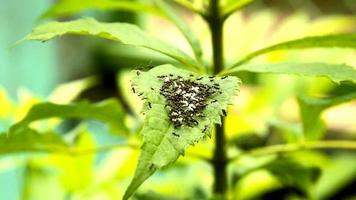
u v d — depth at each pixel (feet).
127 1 1.86
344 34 1.51
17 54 4.69
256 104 2.71
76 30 1.41
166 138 1.18
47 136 1.73
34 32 1.44
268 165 1.97
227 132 2.56
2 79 4.62
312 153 2.33
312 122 1.85
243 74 1.67
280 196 4.65
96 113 1.72
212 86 1.26
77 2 1.92
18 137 1.69
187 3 1.72
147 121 1.18
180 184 2.47
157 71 1.28
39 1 4.73
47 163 2.30
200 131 1.19
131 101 2.83
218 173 1.84
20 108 2.32
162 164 1.15
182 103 1.21
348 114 4.75
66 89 2.63
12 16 4.65
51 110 1.64
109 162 2.35
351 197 4.73
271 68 1.49
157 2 1.82
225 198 1.75
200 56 1.66
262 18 3.27
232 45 3.13
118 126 1.78
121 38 1.40
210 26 1.71
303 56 2.85
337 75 1.45
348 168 3.01
